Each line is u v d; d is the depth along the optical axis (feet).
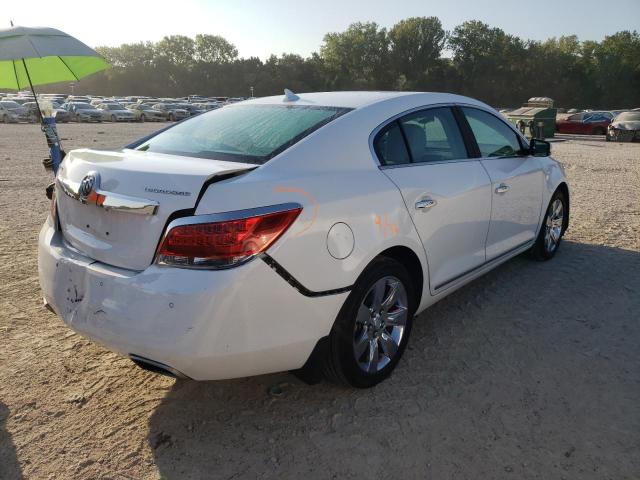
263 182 8.14
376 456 8.18
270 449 8.36
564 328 12.33
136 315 7.71
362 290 9.16
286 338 8.24
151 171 8.14
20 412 9.23
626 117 81.05
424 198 10.43
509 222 13.75
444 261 11.34
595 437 8.52
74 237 9.02
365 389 9.92
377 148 10.14
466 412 9.21
